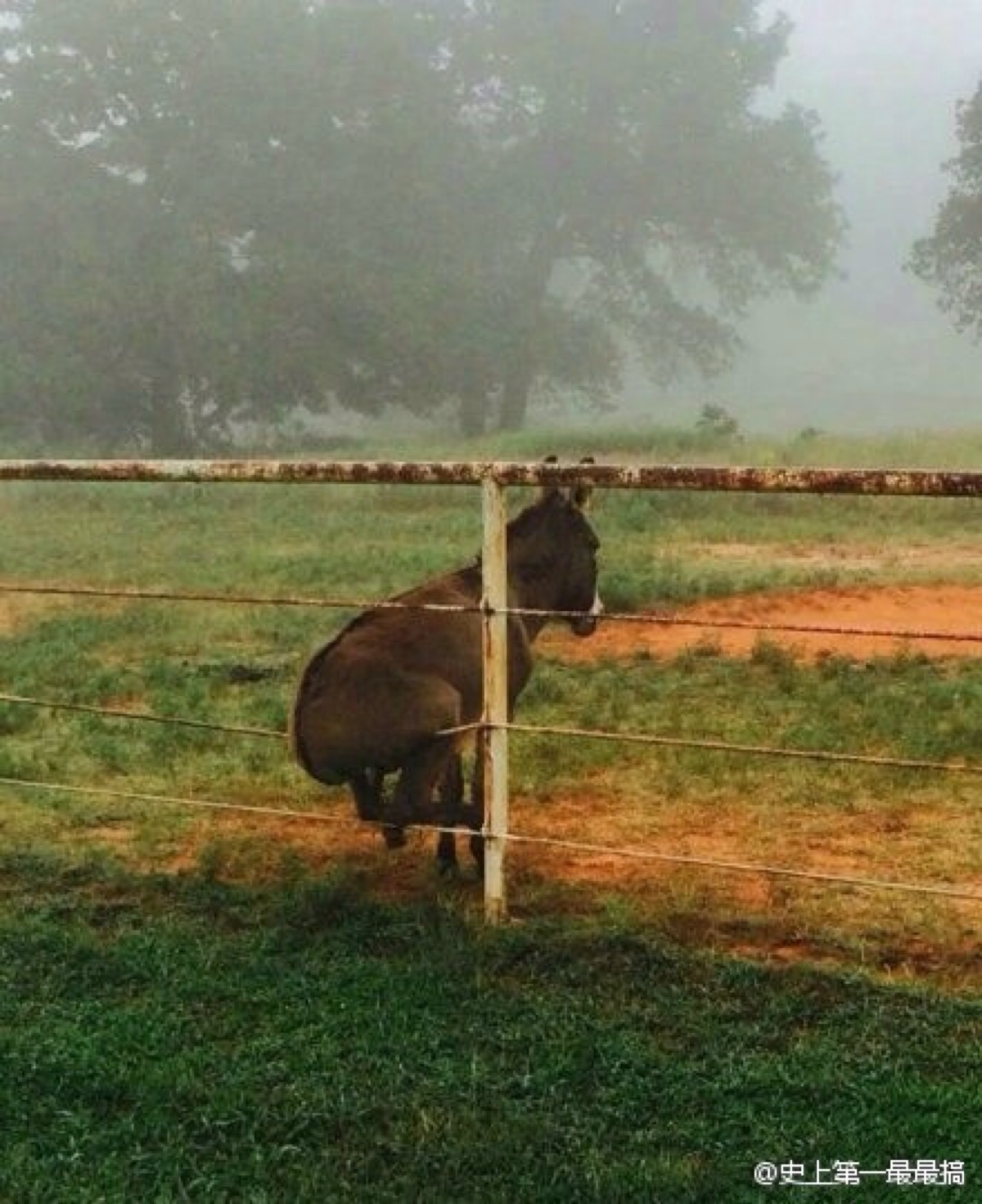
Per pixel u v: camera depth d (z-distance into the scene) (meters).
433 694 5.59
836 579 13.69
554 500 6.34
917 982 4.91
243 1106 4.17
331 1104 4.15
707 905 5.70
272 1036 4.61
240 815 7.12
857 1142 3.91
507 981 4.98
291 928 5.49
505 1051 4.47
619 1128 4.04
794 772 7.59
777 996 4.74
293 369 44.31
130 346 44.22
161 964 5.19
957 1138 3.93
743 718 8.80
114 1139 4.06
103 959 5.25
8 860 6.37
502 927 5.35
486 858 5.44
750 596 13.17
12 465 5.62
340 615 12.46
